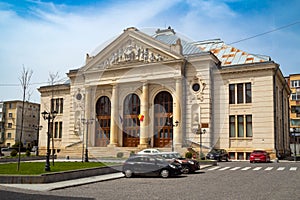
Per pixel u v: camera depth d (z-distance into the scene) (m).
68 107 51.97
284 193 13.00
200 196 12.27
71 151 42.22
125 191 13.83
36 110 84.44
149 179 18.62
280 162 34.09
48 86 54.94
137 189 14.41
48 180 16.55
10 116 80.69
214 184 16.11
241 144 39.56
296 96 69.50
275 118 38.56
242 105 39.84
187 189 14.29
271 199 11.55
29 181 16.23
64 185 15.57
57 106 53.78
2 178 16.30
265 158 33.56
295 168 25.81
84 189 14.66
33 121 83.56
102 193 13.31
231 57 43.53
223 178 19.08
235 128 40.16
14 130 79.75
